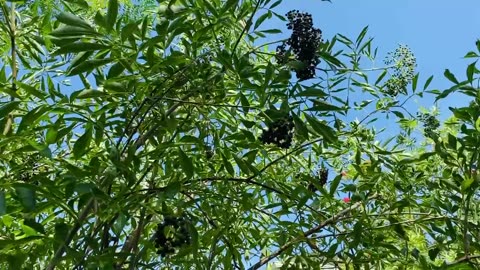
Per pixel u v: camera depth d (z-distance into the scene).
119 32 1.38
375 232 1.83
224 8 1.46
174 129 1.50
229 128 1.68
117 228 1.31
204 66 1.49
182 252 1.55
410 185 1.77
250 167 1.61
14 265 1.29
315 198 1.70
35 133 1.54
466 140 1.63
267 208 1.73
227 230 1.71
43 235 1.33
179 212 1.54
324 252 1.75
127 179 1.39
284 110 1.47
